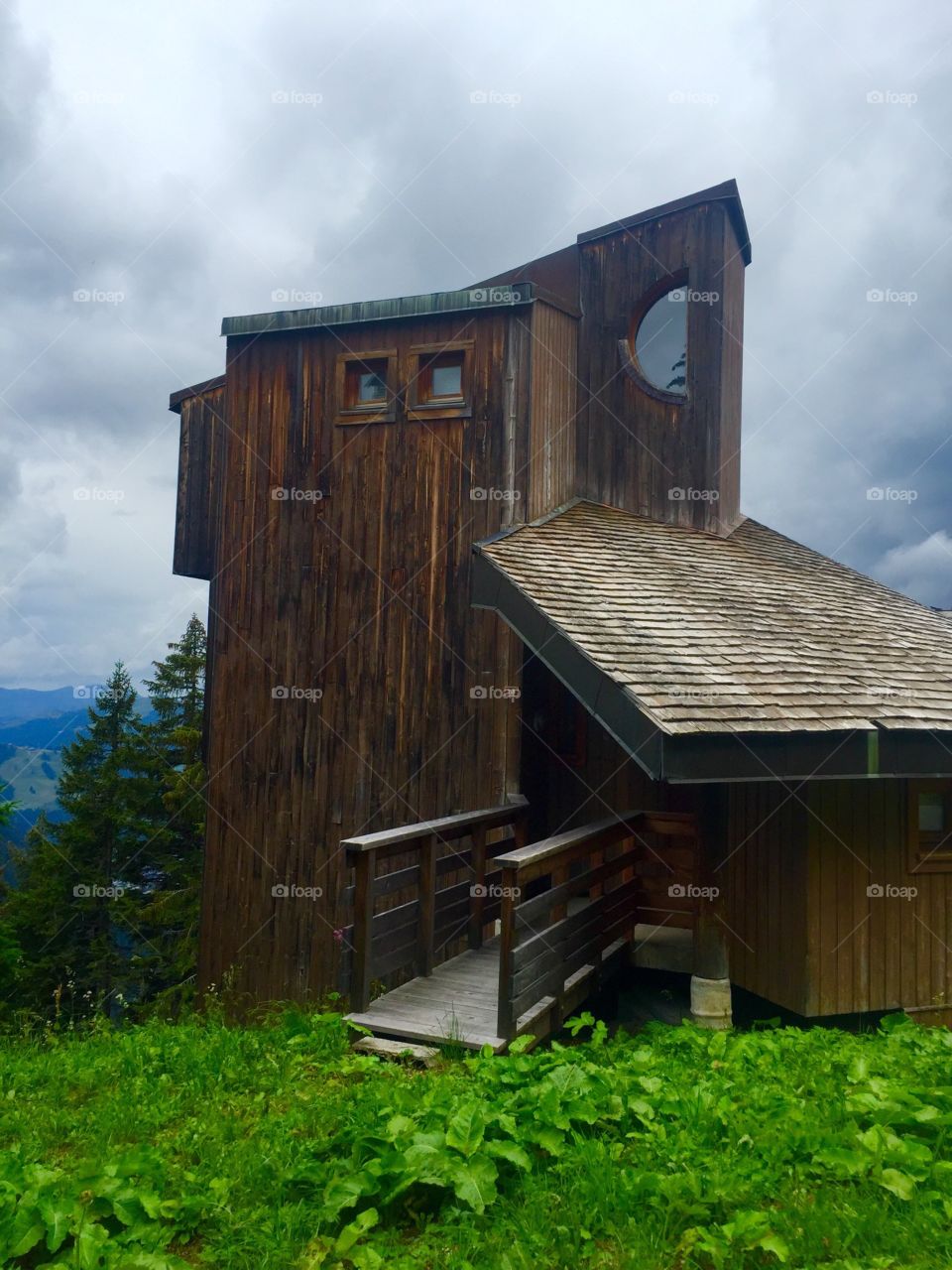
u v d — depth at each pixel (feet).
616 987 24.72
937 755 21.44
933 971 24.88
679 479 35.37
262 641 33.68
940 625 33.55
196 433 39.01
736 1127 12.37
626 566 28.27
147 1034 20.67
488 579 24.80
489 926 27.58
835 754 20.17
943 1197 10.40
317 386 33.94
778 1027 22.61
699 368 35.19
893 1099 13.14
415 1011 19.42
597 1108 12.88
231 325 34.88
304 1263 10.13
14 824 36.58
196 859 88.02
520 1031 18.01
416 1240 10.56
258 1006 31.19
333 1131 13.44
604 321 36.55
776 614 27.40
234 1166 12.37
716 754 18.75
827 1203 10.33
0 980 39.42
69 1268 9.86
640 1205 10.73
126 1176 11.90
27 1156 13.20
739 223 37.24
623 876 30.35
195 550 38.17
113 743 99.25
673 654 21.84
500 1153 11.50
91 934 90.89
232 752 33.60
